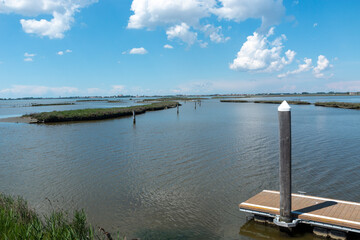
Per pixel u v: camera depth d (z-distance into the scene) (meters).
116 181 14.70
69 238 6.71
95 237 8.79
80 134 32.59
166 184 14.13
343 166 16.66
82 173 16.20
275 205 9.95
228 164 17.70
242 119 49.66
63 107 116.81
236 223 10.05
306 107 88.25
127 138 28.84
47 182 14.68
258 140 26.42
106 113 55.78
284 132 8.80
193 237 9.11
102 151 22.28
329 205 9.75
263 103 135.00
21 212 9.09
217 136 29.31
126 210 11.17
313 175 15.05
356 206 9.56
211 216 10.59
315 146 22.92
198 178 14.99
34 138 30.20
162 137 29.22
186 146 23.92
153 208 11.34
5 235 6.11
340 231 8.54
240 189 13.27
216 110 81.19
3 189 13.70
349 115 54.09
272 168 16.61
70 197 12.56
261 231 9.45
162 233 9.38
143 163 18.28
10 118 57.25
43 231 7.39
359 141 24.97
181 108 96.75
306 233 9.24
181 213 10.87
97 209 11.27
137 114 66.69
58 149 23.47
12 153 22.23
